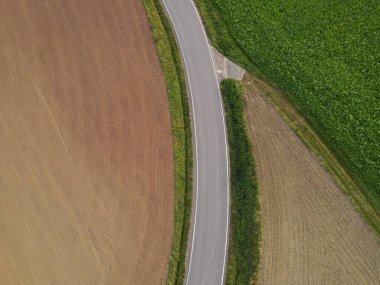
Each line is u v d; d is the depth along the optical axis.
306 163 27.64
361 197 26.77
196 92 29.62
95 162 28.55
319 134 28.14
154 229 27.19
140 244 27.03
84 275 26.91
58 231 27.73
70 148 28.94
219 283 26.17
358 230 26.33
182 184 27.80
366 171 26.92
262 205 27.17
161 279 26.38
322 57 29.03
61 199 28.17
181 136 28.59
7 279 27.28
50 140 29.20
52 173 28.64
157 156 28.33
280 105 28.83
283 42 29.55
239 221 26.72
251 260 26.03
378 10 29.61
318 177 27.36
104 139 28.91
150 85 29.70
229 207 27.31
